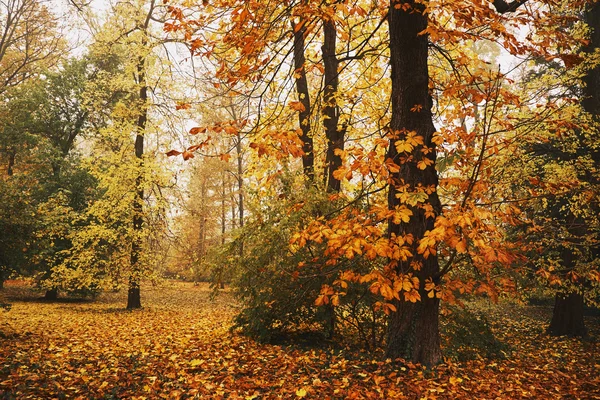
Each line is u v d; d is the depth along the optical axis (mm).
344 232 3623
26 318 12016
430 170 4898
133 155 16359
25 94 22047
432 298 5035
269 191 7449
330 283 6758
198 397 4047
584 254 9781
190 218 26375
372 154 3707
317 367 5285
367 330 7484
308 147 9297
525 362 6797
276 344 7219
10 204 9148
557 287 9648
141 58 15867
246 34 4516
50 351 6609
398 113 5059
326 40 9219
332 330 7551
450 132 4023
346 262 6496
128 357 5957
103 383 4445
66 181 20328
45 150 20969
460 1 4066
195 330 9734
